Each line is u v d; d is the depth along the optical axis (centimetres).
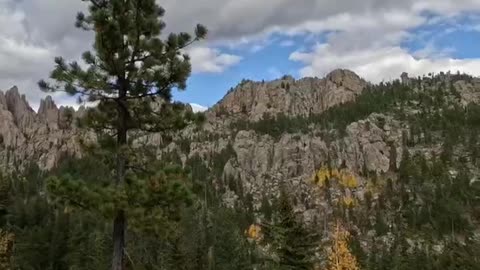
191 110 2252
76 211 1862
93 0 2184
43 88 2055
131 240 4984
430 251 15725
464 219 18725
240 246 8569
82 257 7800
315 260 5109
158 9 2228
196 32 2209
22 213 10981
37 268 8444
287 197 4669
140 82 2166
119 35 2094
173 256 6275
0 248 7981
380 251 16288
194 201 1936
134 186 1870
